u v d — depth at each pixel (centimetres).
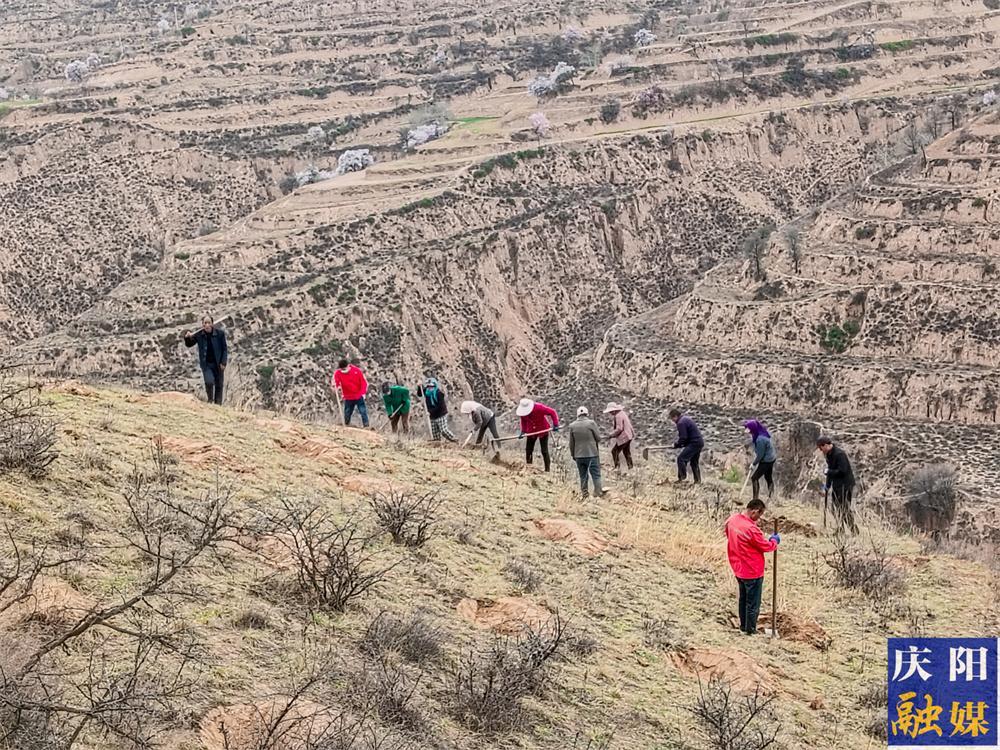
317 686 1077
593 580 1684
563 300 12169
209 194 16200
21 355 9719
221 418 2141
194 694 1002
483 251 11844
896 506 6181
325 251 11694
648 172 14512
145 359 9762
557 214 12850
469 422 3978
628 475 2825
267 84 19838
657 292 12938
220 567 1290
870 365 8312
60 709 856
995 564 2434
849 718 1435
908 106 16150
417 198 12800
